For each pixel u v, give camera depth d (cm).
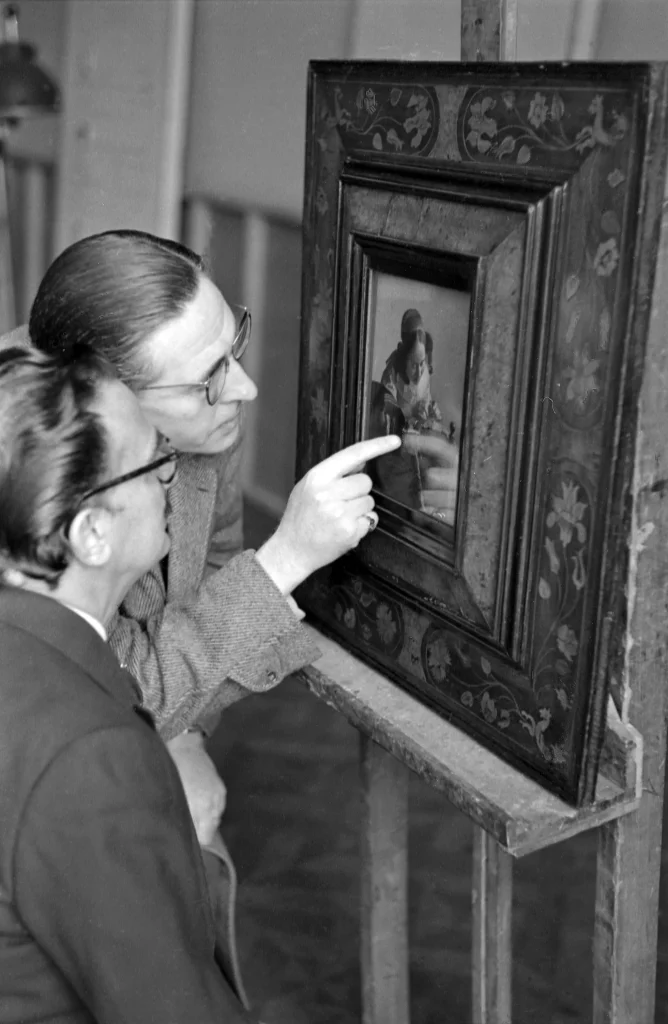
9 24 357
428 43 274
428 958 224
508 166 113
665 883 229
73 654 110
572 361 108
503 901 153
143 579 160
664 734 125
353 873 252
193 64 383
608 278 102
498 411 118
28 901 102
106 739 102
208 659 149
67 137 419
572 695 114
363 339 142
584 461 108
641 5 245
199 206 399
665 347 109
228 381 150
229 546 195
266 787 284
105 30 398
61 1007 110
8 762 102
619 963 133
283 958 229
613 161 100
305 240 152
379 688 145
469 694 131
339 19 307
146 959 103
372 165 134
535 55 265
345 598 154
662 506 116
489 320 117
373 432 145
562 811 118
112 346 137
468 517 125
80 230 421
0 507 108
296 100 338
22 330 166
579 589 111
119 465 112
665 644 122
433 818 269
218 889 174
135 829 102
